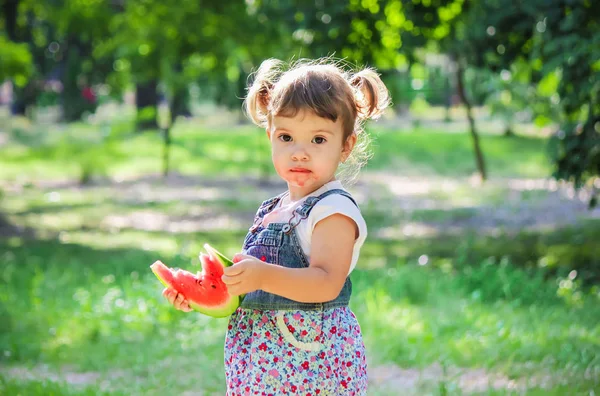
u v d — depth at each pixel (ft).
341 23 30.50
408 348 18.47
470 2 32.63
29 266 29.91
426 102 108.27
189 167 70.69
